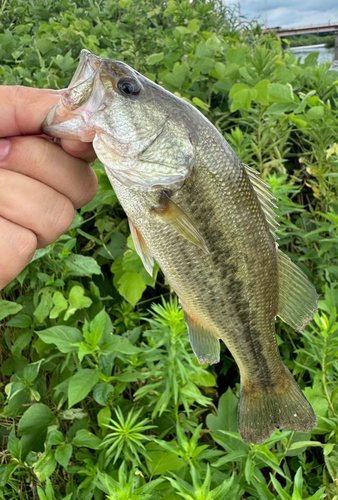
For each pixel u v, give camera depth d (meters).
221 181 0.23
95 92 0.21
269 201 0.25
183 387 0.31
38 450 0.31
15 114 0.21
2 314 0.34
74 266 0.36
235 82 0.59
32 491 0.33
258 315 0.26
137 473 0.27
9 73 0.55
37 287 0.38
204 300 0.24
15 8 0.92
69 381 0.32
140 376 0.31
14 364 0.38
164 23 0.99
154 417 0.33
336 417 0.30
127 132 0.21
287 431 0.29
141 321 0.43
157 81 0.62
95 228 0.47
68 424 0.35
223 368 0.43
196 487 0.23
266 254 0.25
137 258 0.38
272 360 0.27
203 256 0.23
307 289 0.26
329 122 0.45
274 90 0.44
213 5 0.96
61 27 0.75
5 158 0.20
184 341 0.31
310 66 0.66
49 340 0.30
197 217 0.23
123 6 0.94
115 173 0.22
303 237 0.41
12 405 0.33
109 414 0.31
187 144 0.22
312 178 0.51
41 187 0.20
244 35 0.94
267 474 0.36
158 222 0.23
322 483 0.31
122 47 0.72
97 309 0.39
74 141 0.21
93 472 0.28
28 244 0.20
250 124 0.48
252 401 0.27
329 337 0.31
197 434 0.27
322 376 0.31
